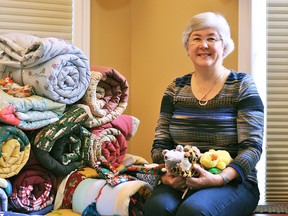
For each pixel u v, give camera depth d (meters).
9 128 2.01
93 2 2.89
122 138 2.50
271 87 2.54
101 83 2.47
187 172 1.86
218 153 1.95
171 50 2.79
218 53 2.07
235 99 2.03
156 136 2.23
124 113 3.01
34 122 2.11
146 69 2.94
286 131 2.54
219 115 2.04
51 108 2.18
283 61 2.53
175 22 2.77
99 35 2.92
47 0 2.75
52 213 2.12
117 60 2.99
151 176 2.22
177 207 1.85
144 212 1.89
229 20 2.60
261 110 2.02
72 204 2.17
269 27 2.52
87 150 2.33
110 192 2.06
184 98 2.15
